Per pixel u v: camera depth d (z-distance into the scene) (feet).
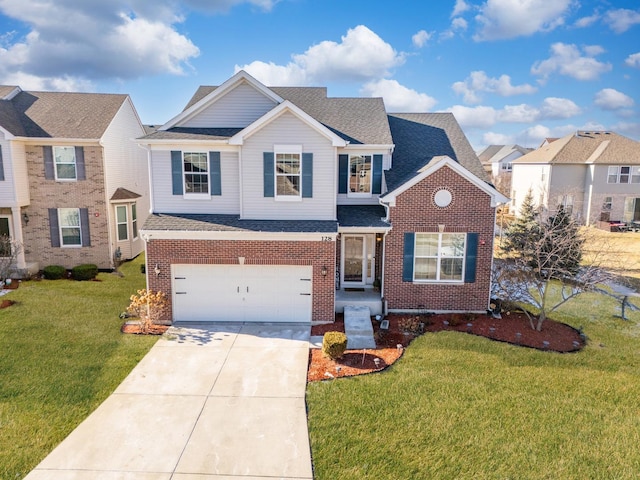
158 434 28.17
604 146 132.05
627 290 65.72
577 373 37.11
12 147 64.85
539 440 27.76
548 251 55.47
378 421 29.63
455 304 52.54
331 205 50.85
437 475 24.53
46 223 70.74
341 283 57.72
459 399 32.45
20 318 48.47
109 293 59.77
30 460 25.35
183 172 51.98
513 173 161.68
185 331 46.62
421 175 49.34
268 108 54.08
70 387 33.83
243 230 47.80
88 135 69.15
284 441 27.53
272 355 40.70
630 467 25.35
